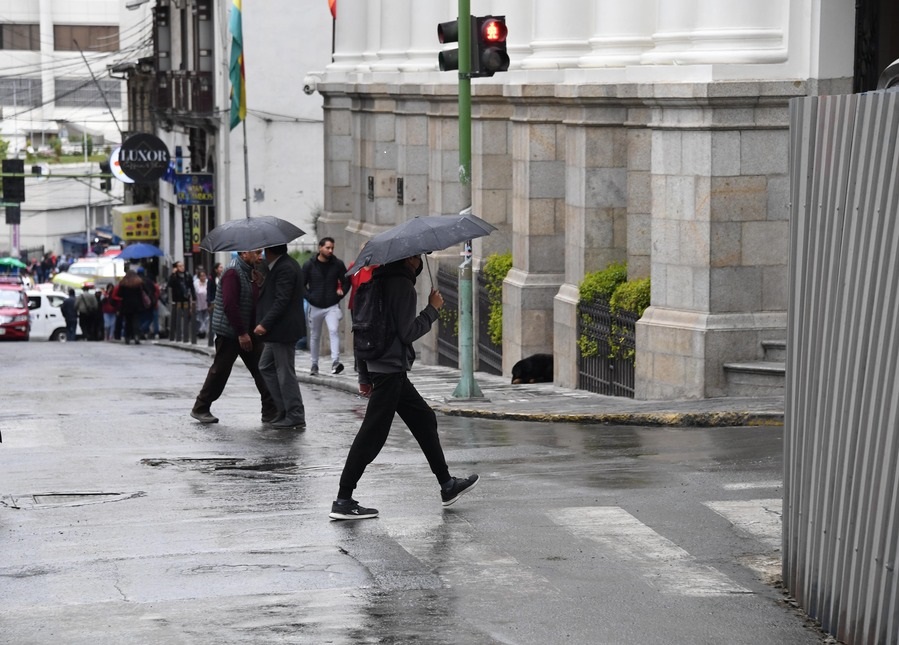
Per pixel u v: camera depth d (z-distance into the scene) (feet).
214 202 285.64
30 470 75.82
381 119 172.55
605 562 52.47
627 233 108.06
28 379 137.90
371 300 60.18
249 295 92.17
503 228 137.08
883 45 97.81
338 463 76.38
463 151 100.22
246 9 271.90
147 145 308.40
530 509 60.90
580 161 112.06
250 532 58.39
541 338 123.75
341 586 49.85
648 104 97.71
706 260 94.99
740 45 93.61
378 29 182.60
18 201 375.04
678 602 47.55
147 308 239.30
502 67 99.04
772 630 44.60
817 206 44.93
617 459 72.79
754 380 94.07
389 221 173.58
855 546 42.01
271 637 44.01
